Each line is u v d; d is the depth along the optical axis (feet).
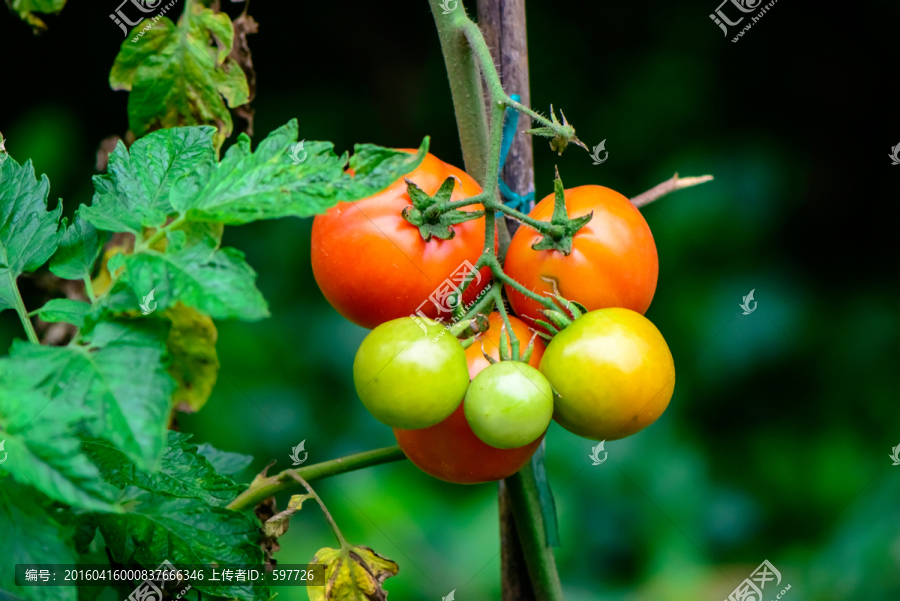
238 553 2.97
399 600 5.28
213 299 2.72
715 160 6.51
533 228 3.03
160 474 2.99
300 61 6.97
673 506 5.74
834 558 4.50
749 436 6.14
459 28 3.09
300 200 2.80
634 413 2.94
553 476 5.78
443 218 3.00
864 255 6.50
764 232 6.43
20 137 6.03
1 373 2.72
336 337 6.17
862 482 5.85
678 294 6.30
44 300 3.40
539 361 3.01
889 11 6.31
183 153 2.95
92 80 6.16
